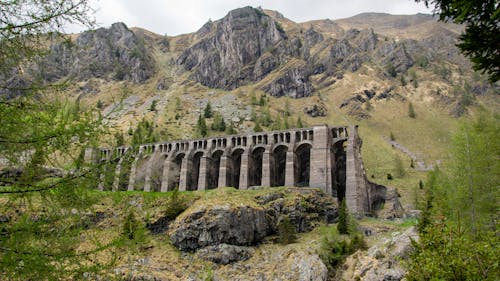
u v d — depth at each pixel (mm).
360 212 81625
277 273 55375
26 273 12109
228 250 61844
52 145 13438
